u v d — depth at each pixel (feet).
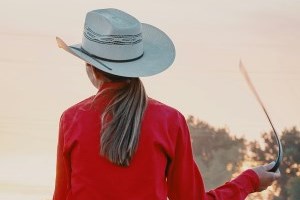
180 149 10.06
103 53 10.01
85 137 9.81
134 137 9.69
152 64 10.15
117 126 9.69
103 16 10.03
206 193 10.34
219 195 10.28
